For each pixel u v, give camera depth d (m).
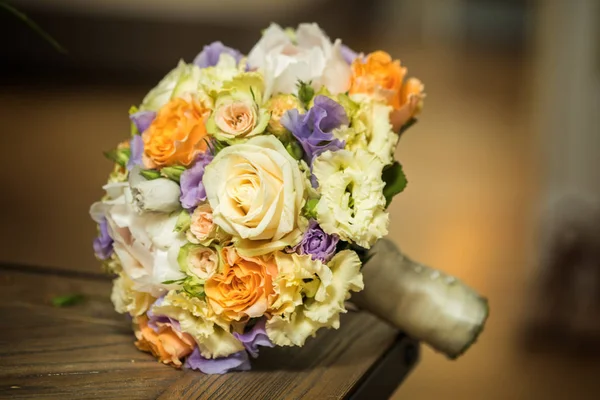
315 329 0.87
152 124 0.90
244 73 0.89
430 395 1.71
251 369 0.89
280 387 0.87
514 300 2.17
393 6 6.49
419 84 0.95
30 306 1.00
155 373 0.88
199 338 0.87
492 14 6.69
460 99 4.83
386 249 0.98
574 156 2.30
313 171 0.86
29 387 0.84
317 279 0.86
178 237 0.88
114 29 4.78
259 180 0.85
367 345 0.96
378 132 0.90
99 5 4.71
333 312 0.86
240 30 5.00
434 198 3.08
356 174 0.85
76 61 4.80
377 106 0.91
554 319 2.07
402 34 6.56
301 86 0.89
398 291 0.97
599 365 1.88
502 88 5.19
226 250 0.87
